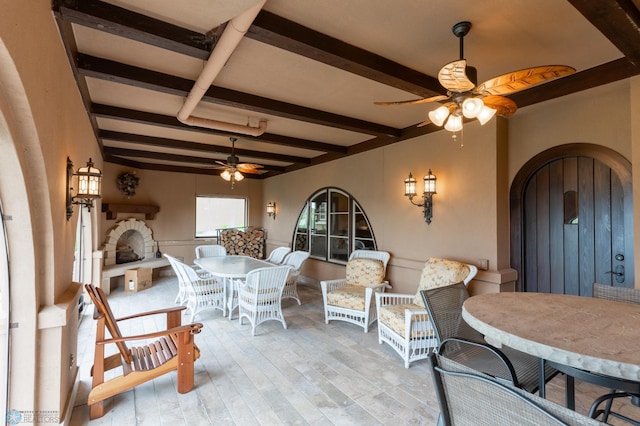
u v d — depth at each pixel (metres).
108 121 4.32
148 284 6.23
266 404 2.40
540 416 0.87
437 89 2.90
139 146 5.75
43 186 1.75
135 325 4.11
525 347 1.29
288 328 4.05
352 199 5.63
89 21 1.90
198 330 2.61
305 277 6.86
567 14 2.05
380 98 3.46
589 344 1.25
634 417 2.19
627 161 2.77
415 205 4.39
